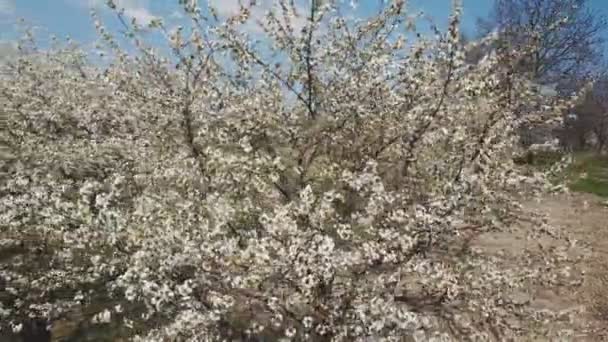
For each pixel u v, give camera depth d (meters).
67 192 7.08
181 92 6.77
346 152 6.18
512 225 6.43
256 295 4.95
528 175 5.82
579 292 10.45
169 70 7.18
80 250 6.39
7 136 8.79
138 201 5.70
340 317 4.98
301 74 6.23
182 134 6.74
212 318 4.57
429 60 5.80
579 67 24.92
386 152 6.09
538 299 9.70
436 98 5.75
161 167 6.35
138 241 4.96
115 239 5.06
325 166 6.08
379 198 5.00
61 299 7.23
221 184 5.64
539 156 7.00
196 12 6.16
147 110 7.01
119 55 7.14
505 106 5.64
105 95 8.51
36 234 7.00
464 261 5.74
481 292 5.49
